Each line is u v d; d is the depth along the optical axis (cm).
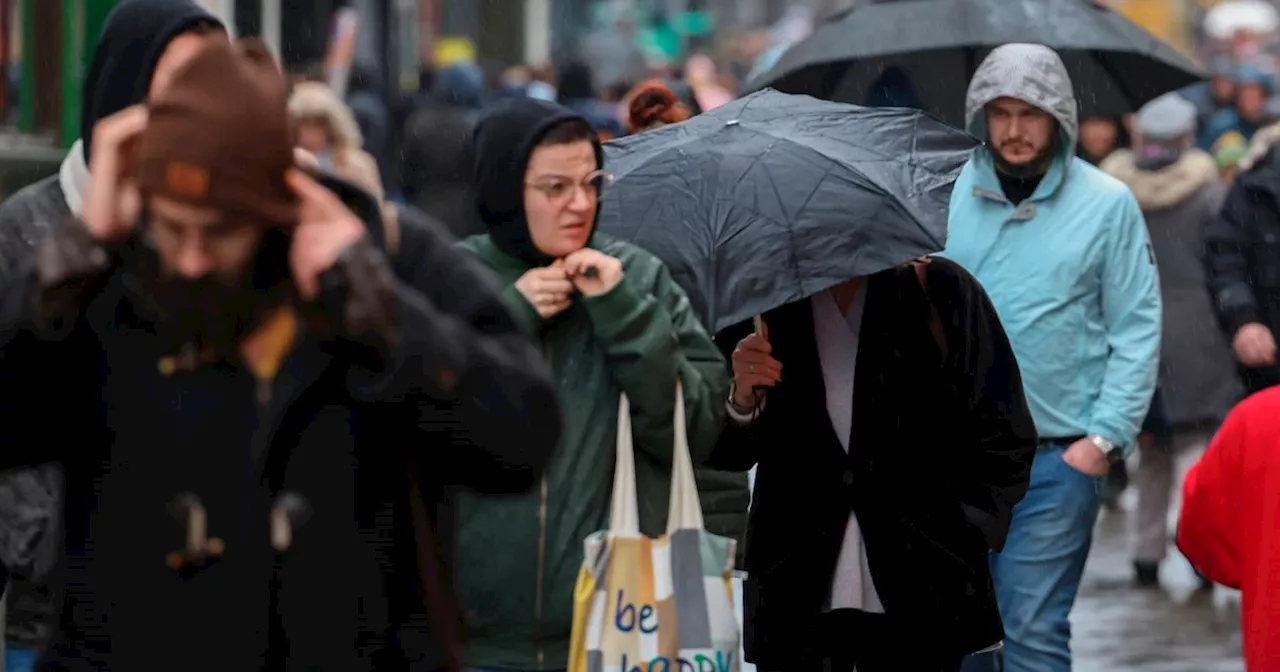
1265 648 1486
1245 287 2842
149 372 947
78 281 932
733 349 1694
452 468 978
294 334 939
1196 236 3269
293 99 2747
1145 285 2081
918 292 1602
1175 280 3272
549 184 1447
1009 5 2758
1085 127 3503
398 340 929
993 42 2711
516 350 991
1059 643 2030
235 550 945
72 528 967
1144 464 3206
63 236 927
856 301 1616
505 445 963
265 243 927
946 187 1630
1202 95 5269
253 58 919
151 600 950
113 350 948
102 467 958
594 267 1415
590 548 1389
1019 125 2069
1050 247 2075
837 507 1606
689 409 1460
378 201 983
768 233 1593
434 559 982
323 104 2742
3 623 1439
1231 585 1538
